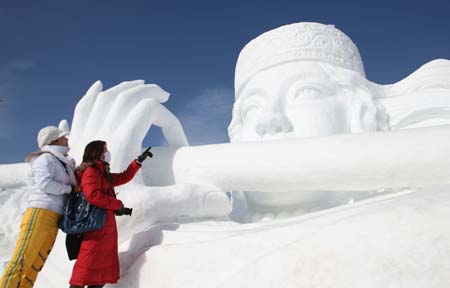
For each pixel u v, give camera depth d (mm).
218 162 5148
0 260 5492
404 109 7070
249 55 7637
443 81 7090
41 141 3639
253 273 2756
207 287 3062
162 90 5785
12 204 6246
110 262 3412
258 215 6188
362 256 2416
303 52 7004
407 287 2156
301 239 2770
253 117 7078
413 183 4352
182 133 6180
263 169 4898
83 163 3525
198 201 4875
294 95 6676
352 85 6949
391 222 2531
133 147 4789
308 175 4711
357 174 4500
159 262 3576
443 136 4152
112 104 5180
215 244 3389
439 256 2227
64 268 4383
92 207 3334
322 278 2447
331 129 6484
